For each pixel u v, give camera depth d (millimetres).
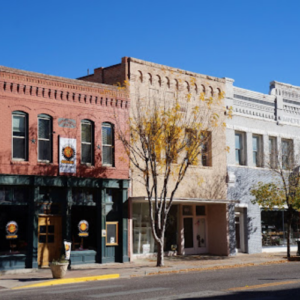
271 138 32375
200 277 18375
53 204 22766
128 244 24719
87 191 23906
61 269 18812
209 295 13547
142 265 23344
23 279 18953
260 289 14625
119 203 24688
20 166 21625
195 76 28172
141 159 25609
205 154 27188
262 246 30984
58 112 23062
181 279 17859
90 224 23891
